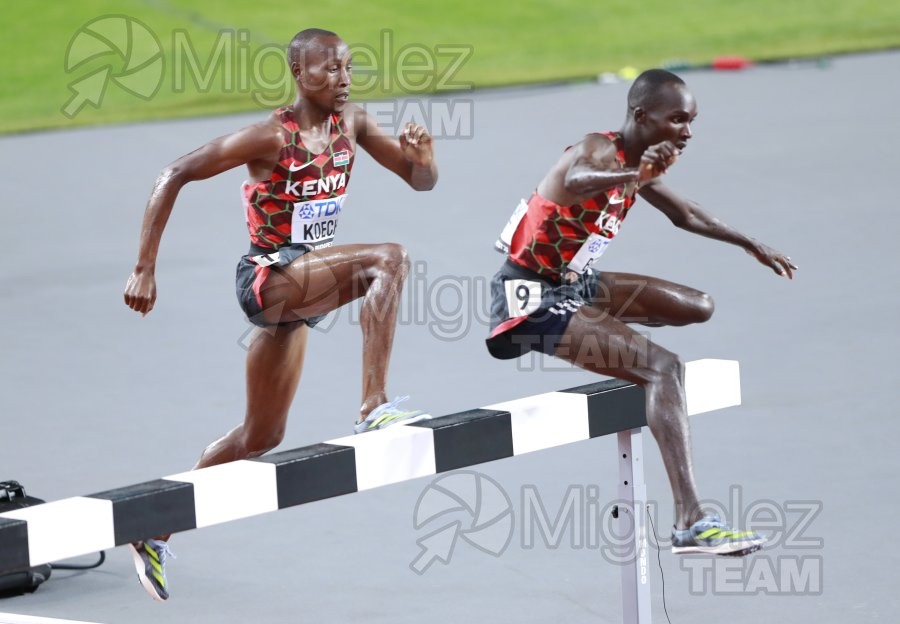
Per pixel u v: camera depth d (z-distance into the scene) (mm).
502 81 59625
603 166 13000
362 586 18531
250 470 12633
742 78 59625
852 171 42969
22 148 51156
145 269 13867
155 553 15797
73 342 29969
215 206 42344
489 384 26359
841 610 17031
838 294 31172
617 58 64625
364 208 40000
